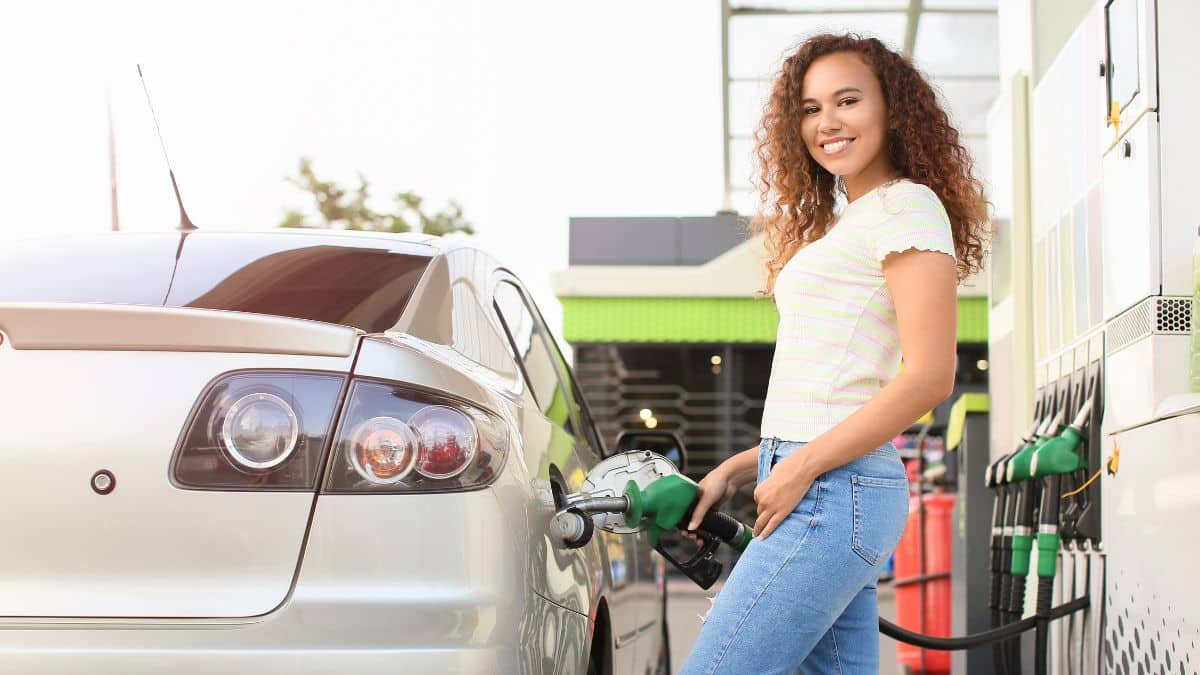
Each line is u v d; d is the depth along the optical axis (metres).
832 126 2.32
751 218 2.77
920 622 6.04
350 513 1.96
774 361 2.29
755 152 2.65
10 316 1.98
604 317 14.20
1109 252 3.29
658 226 14.33
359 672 1.90
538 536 2.23
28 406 1.97
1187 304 2.93
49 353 1.99
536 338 3.29
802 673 2.44
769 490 2.12
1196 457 2.60
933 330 2.08
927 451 8.67
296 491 1.96
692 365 15.45
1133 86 3.08
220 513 1.94
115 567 1.93
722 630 2.16
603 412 15.41
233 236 2.83
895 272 2.13
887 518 2.17
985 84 11.26
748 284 14.04
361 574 1.94
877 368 2.19
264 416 1.98
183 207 3.20
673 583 12.70
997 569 4.11
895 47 2.39
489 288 2.94
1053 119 4.00
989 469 3.99
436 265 2.67
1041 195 4.20
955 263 2.15
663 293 14.14
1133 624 3.01
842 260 2.20
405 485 1.99
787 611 2.12
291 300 2.47
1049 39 4.52
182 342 1.99
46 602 1.91
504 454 2.16
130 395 1.97
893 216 2.15
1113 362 3.24
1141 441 2.96
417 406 2.03
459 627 1.95
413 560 1.96
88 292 2.51
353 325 2.37
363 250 2.72
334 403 2.00
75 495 1.94
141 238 2.81
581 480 2.88
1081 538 3.51
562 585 2.33
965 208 2.38
